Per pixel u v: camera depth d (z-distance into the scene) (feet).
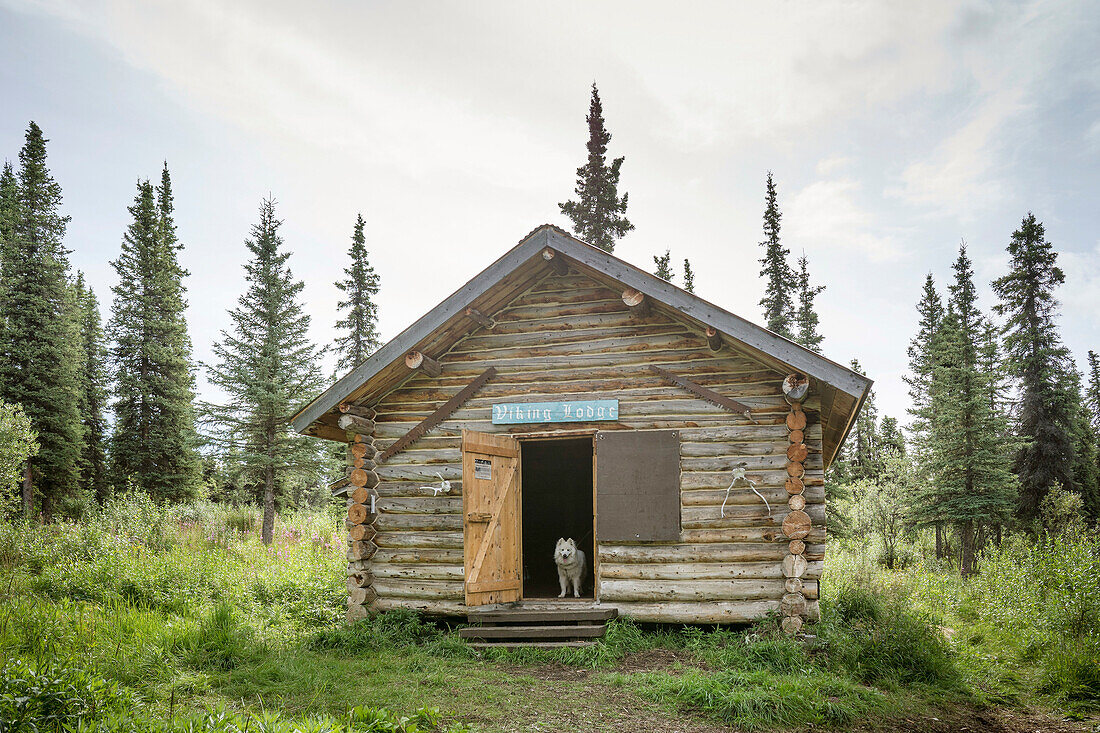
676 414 31.27
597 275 31.65
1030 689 25.40
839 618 29.22
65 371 80.69
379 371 31.89
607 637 28.02
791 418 28.86
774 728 20.43
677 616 29.63
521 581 32.60
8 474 59.47
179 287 94.17
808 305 83.92
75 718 16.22
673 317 31.89
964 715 22.47
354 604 32.76
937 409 80.12
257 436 65.21
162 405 84.79
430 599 32.48
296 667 25.21
